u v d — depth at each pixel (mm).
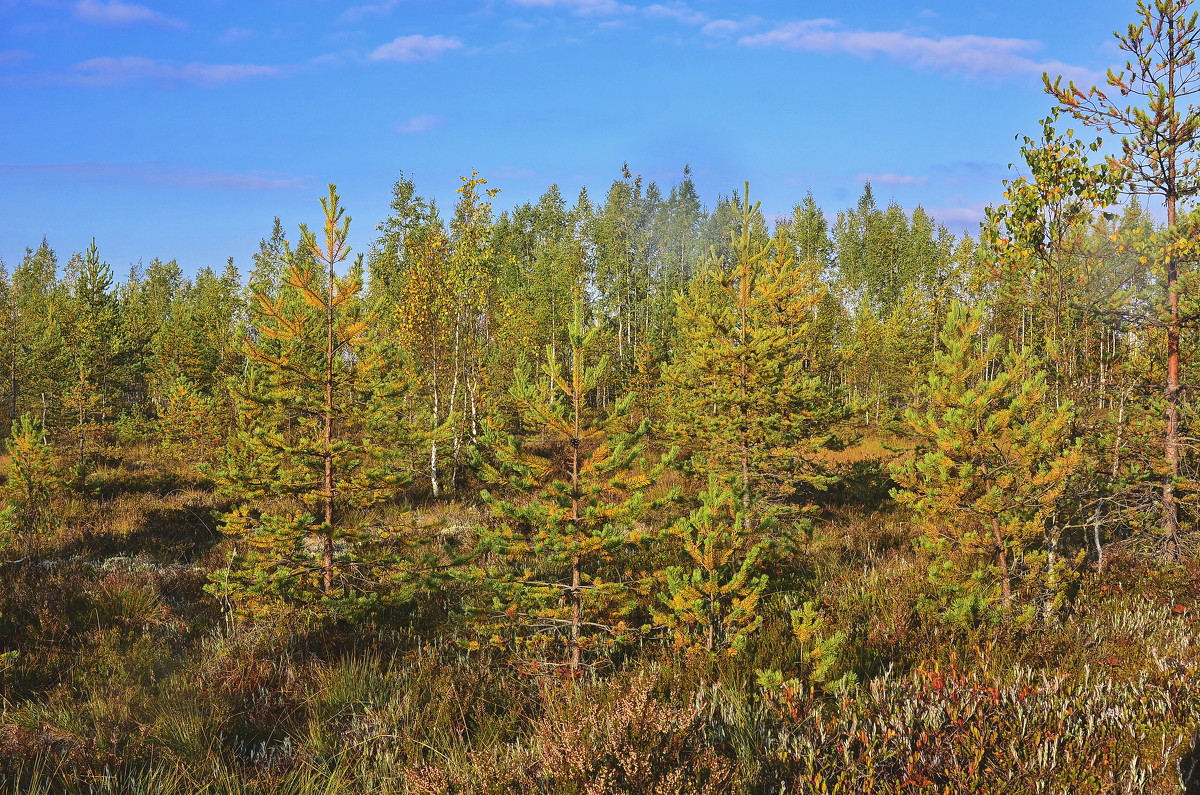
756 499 11414
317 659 6406
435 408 18500
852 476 13039
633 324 47969
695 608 6016
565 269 40406
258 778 4289
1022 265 8961
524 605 6484
